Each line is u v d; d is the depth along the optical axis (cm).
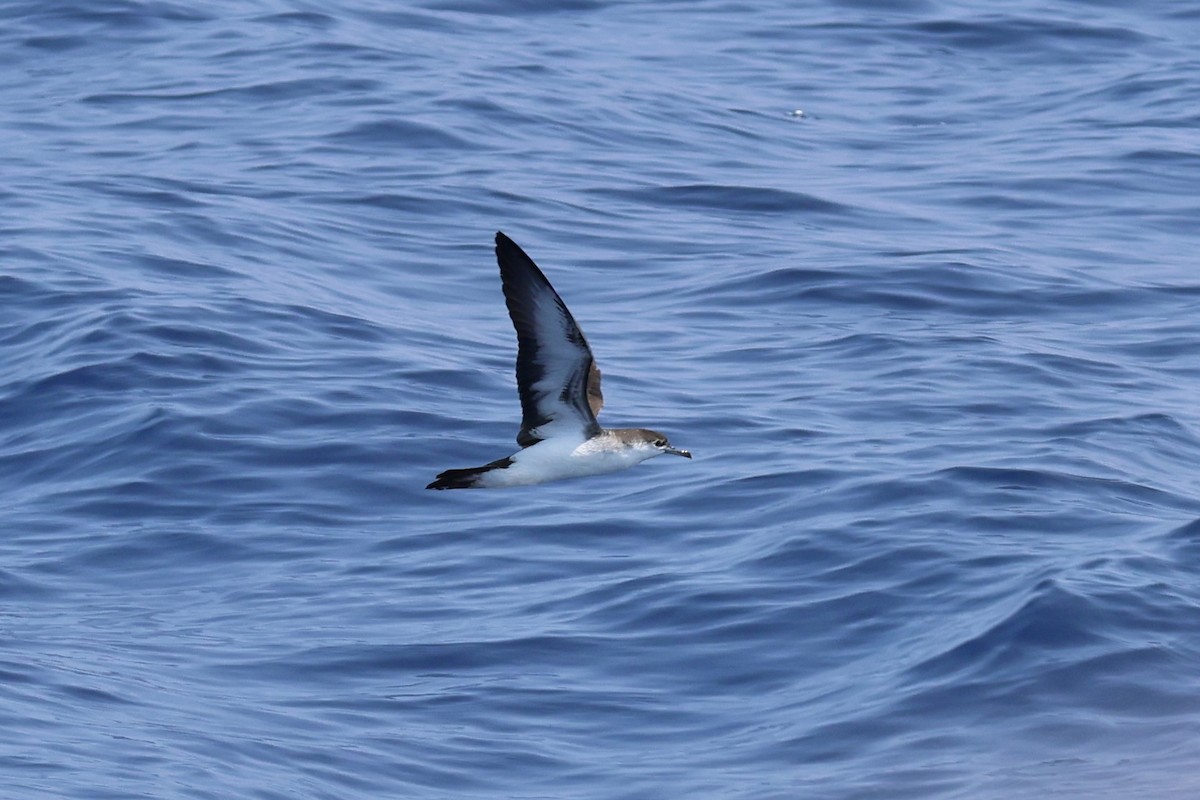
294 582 2545
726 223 4231
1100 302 3722
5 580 2559
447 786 2012
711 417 3067
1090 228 4222
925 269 3853
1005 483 2716
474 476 1884
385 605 2464
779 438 2977
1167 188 4491
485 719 2156
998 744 2011
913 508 2625
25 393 3148
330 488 2822
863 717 2094
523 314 1806
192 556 2634
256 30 5547
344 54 5334
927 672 2162
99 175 4350
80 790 1911
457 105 4897
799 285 3781
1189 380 3319
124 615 2464
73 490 2830
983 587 2344
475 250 3981
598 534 2650
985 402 3139
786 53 5697
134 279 3638
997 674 2136
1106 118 5075
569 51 5588
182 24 5597
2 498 2836
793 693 2177
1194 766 1930
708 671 2242
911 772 1964
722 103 5191
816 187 4484
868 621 2311
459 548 2633
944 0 6150
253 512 2752
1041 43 5797
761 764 2020
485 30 5766
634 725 2134
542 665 2278
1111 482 2744
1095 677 2120
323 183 4334
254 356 3278
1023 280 3819
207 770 1988
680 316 3628
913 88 5422
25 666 2261
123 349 3256
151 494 2798
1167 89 5303
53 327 3394
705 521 2662
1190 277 3881
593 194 4366
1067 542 2497
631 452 1902
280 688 2242
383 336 3431
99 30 5531
